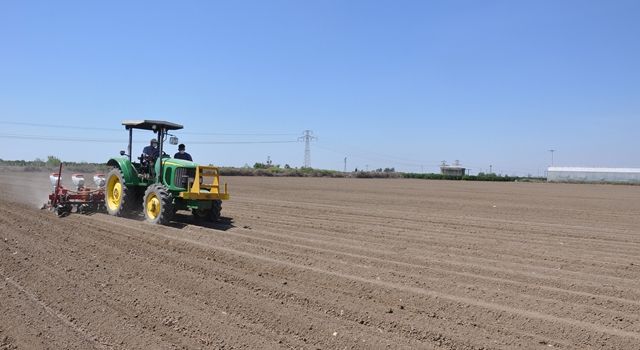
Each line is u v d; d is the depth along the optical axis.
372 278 7.36
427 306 6.13
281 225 12.95
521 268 8.56
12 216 12.60
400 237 11.55
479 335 5.26
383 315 5.80
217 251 8.68
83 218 12.37
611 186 52.09
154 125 12.71
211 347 4.86
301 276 7.34
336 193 27.70
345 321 5.60
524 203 23.77
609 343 5.11
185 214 14.03
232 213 15.48
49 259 8.11
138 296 6.33
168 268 7.67
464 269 8.27
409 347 4.92
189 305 6.04
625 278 8.00
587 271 8.48
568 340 5.19
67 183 18.55
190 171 12.19
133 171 12.89
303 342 5.02
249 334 5.19
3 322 5.40
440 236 11.93
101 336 5.08
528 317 5.73
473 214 17.69
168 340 5.00
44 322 5.42
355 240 10.89
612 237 12.61
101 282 6.90
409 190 33.28
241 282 7.01
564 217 17.50
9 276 7.12
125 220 12.10
